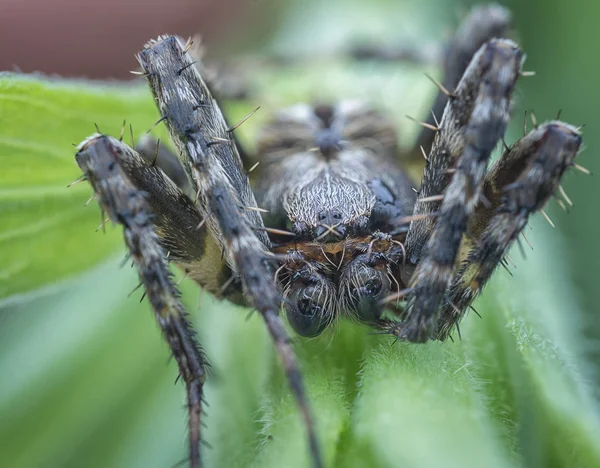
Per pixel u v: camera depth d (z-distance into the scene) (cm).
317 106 5
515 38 5
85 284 5
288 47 7
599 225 6
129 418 5
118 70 8
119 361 5
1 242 5
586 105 6
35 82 5
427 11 7
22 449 5
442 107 5
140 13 8
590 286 6
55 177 5
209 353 5
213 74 5
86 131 5
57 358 5
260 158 5
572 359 5
